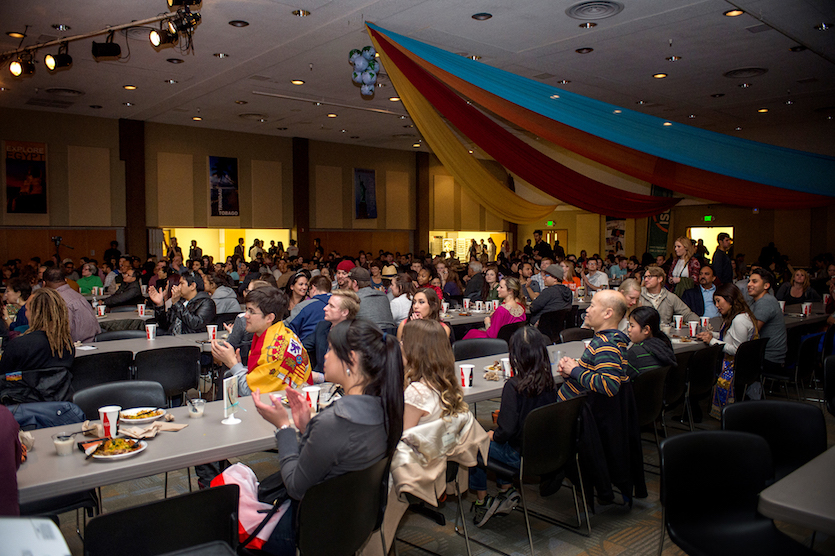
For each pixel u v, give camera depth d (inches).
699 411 198.4
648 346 145.7
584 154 380.2
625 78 429.7
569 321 327.3
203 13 306.7
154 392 124.6
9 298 208.7
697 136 360.2
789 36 336.2
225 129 649.6
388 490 92.4
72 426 102.4
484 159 796.0
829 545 120.2
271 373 127.7
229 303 260.4
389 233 800.3
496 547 120.6
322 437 77.5
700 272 253.8
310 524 76.3
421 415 99.3
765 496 68.0
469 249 826.2
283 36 343.3
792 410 105.3
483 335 229.0
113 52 296.7
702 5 292.7
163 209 617.6
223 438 95.4
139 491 146.6
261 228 681.6
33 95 486.3
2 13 303.1
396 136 690.8
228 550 59.4
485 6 295.4
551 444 115.2
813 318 254.1
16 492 73.1
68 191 566.6
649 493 147.9
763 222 701.3
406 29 331.0
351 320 85.4
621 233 821.9
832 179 418.9
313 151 721.6
